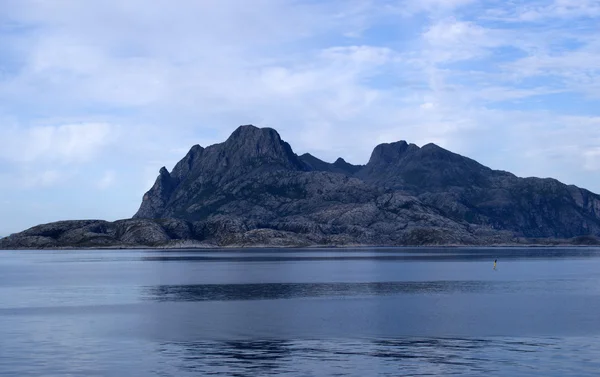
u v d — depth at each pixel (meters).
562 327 75.44
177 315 86.88
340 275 178.00
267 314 87.62
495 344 64.88
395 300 105.88
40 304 101.44
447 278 164.38
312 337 69.12
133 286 138.88
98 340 67.38
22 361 57.03
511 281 152.75
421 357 58.72
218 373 52.94
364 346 64.00
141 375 52.16
